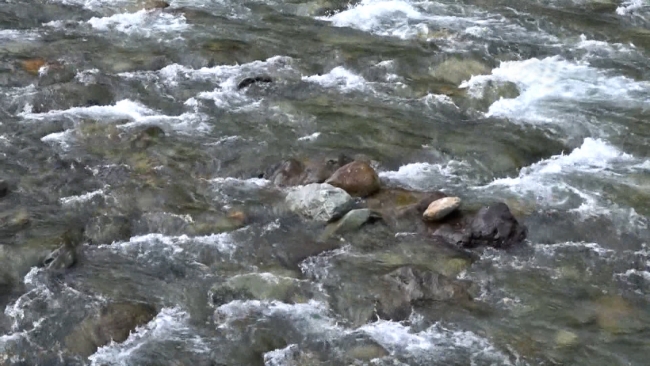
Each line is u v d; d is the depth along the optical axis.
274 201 21.20
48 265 18.64
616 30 32.56
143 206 20.89
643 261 19.47
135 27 31.23
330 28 31.89
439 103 26.50
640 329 17.41
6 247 19.05
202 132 24.50
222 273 18.67
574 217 20.92
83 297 17.80
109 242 19.59
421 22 32.88
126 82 27.03
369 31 31.84
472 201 21.48
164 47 29.62
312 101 26.39
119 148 23.52
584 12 34.25
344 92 27.03
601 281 18.75
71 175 22.08
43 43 29.50
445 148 24.00
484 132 24.94
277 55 29.34
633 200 21.81
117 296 17.91
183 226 20.08
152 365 16.22
